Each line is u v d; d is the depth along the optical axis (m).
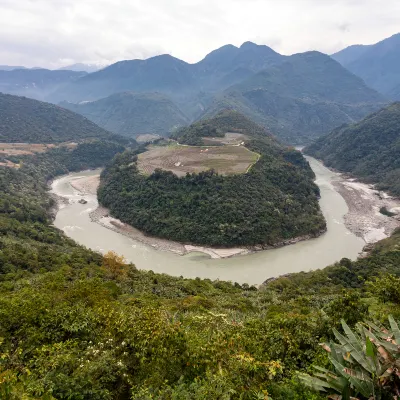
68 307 15.56
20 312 14.36
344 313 15.59
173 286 43.31
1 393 9.11
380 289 21.58
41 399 9.41
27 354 12.76
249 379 10.79
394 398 7.72
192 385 9.58
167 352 11.70
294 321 16.55
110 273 44.88
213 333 13.28
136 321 13.53
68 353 11.77
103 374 11.08
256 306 35.50
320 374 9.27
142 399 9.41
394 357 8.54
